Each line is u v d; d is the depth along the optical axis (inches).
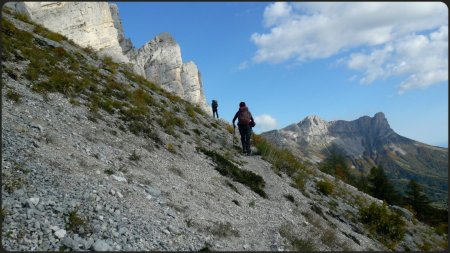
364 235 522.3
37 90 505.0
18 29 770.2
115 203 302.4
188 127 748.0
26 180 288.4
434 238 702.5
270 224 386.0
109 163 385.7
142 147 486.9
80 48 1062.4
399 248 538.6
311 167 892.6
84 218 268.1
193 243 282.8
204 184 446.9
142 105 684.1
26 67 575.2
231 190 466.6
